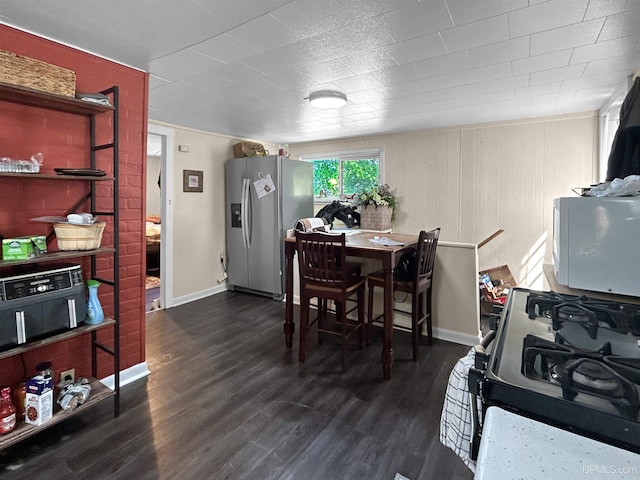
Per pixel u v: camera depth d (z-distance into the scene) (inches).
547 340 35.5
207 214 180.4
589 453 21.2
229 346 119.2
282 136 192.2
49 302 68.5
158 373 100.4
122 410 82.4
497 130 154.8
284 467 65.0
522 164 150.6
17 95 66.7
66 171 70.4
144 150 96.1
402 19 66.3
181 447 70.1
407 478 62.7
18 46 70.9
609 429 22.6
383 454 68.5
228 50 80.0
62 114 79.0
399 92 111.1
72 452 68.4
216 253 186.2
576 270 61.5
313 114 141.0
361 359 109.4
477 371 29.7
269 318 147.3
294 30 71.1
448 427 37.8
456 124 160.2
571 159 140.9
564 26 68.9
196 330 133.6
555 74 95.3
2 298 62.4
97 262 88.0
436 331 126.1
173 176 162.4
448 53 81.7
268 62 87.4
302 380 96.8
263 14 64.8
